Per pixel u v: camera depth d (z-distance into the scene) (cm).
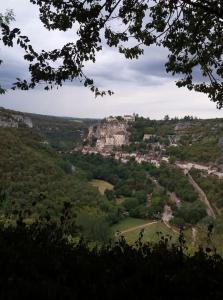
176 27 785
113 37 798
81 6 689
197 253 473
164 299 343
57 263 374
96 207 7956
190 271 392
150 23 786
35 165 8081
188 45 803
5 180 6869
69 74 699
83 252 437
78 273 367
